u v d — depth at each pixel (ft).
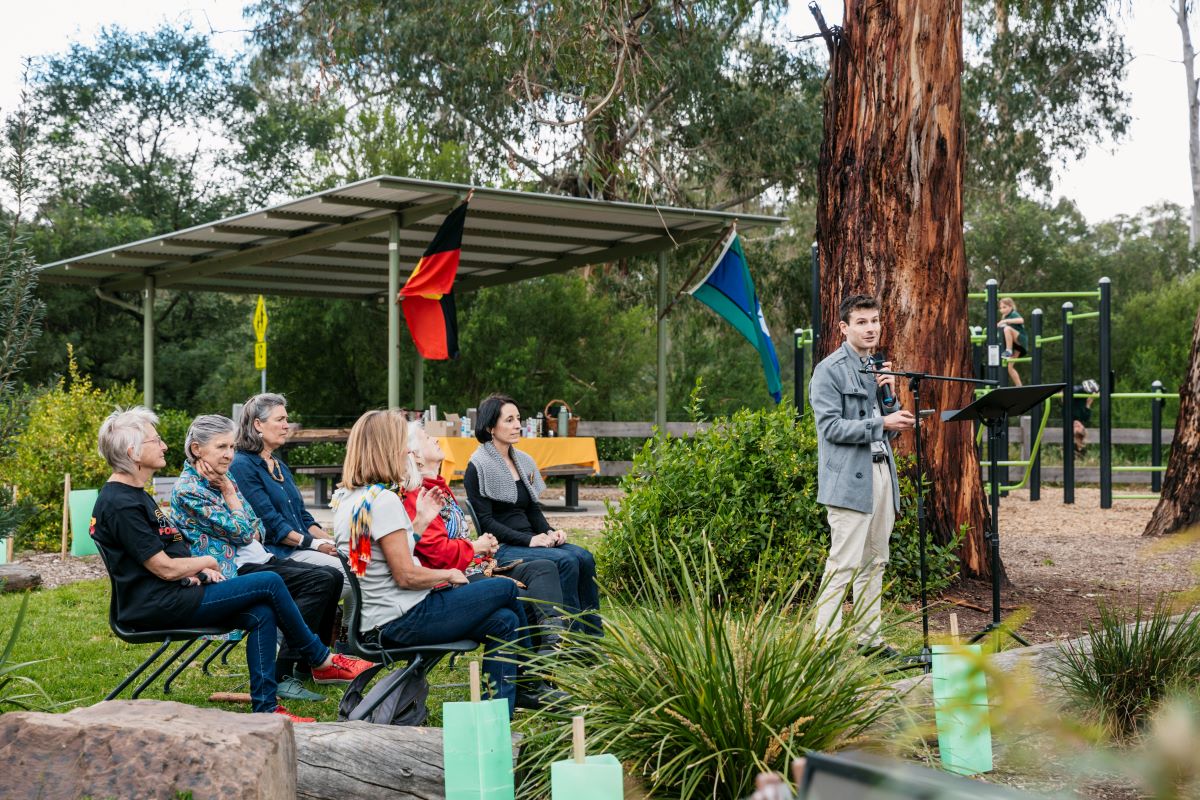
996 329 41.24
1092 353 98.99
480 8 47.14
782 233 88.07
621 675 11.24
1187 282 94.84
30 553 32.45
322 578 16.65
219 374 83.35
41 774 8.96
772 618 11.71
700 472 22.85
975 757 10.51
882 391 17.43
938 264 23.44
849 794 2.43
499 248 47.16
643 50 39.78
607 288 73.82
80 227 85.25
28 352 11.76
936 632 19.38
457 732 9.96
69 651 19.52
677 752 10.68
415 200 37.91
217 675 17.85
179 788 8.77
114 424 13.67
